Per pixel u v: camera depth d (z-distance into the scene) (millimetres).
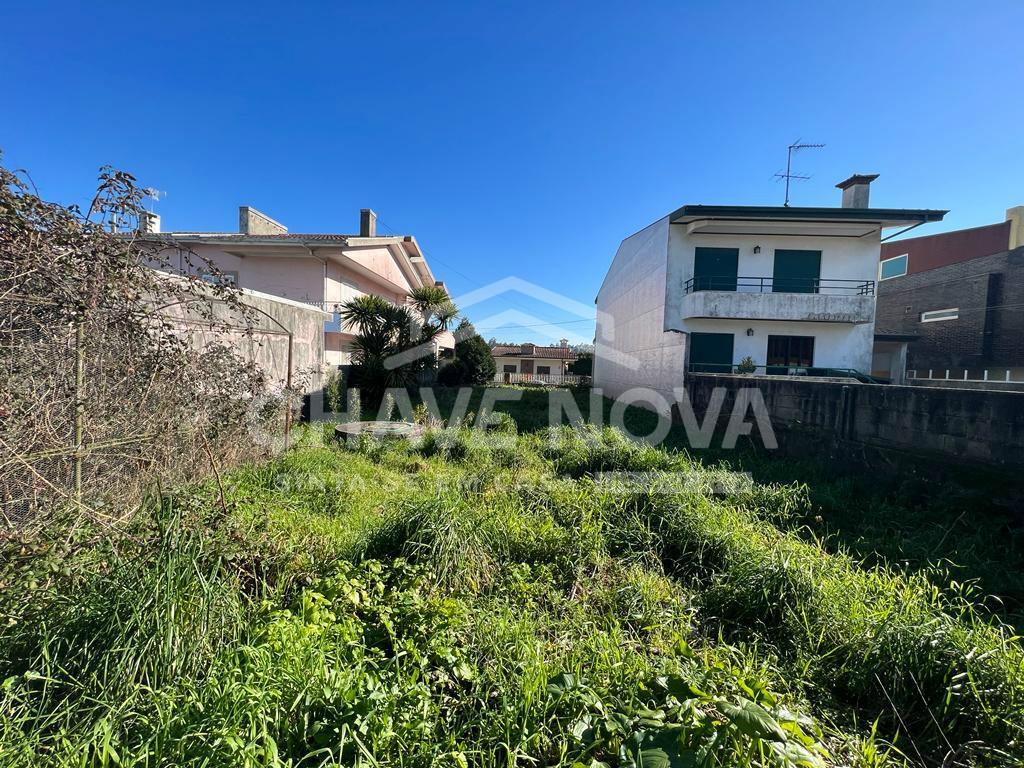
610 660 1921
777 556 2670
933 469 3998
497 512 3375
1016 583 2596
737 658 2051
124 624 1634
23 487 2143
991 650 1860
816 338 13047
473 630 2102
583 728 1494
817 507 3967
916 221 11812
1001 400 3381
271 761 1240
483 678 1799
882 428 4645
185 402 2930
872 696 1926
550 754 1525
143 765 1269
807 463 5629
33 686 1552
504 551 2963
